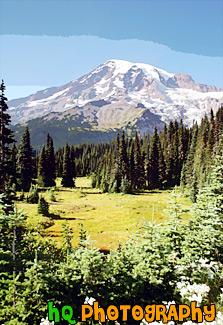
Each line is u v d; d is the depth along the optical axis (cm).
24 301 702
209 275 939
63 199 5259
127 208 4144
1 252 806
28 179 6022
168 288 920
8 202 2105
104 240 2200
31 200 4244
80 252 883
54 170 7562
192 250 1013
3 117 2191
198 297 785
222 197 1210
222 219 1170
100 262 817
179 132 11012
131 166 8094
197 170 5981
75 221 3164
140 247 965
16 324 666
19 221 855
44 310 720
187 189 5956
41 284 730
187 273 949
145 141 15450
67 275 791
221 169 1344
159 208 4081
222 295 823
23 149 6038
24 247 955
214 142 6500
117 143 8488
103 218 3416
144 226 977
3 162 2203
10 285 722
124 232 2544
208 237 1068
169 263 947
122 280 862
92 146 19425
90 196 6012
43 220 2891
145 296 880
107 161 10325
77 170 13262
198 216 1166
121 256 931
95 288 811
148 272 892
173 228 1034
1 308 702
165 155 10050
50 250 1164
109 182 7419
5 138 2211
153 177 8338
